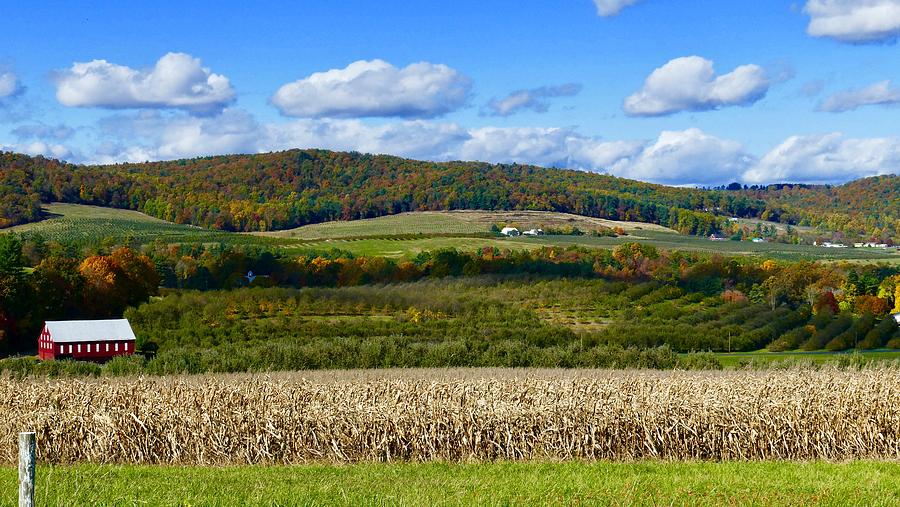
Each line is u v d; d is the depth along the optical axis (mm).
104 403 25172
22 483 10266
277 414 24562
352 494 16516
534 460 24562
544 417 25266
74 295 84812
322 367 51188
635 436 25422
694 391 27141
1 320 74875
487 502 15891
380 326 77625
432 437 24875
